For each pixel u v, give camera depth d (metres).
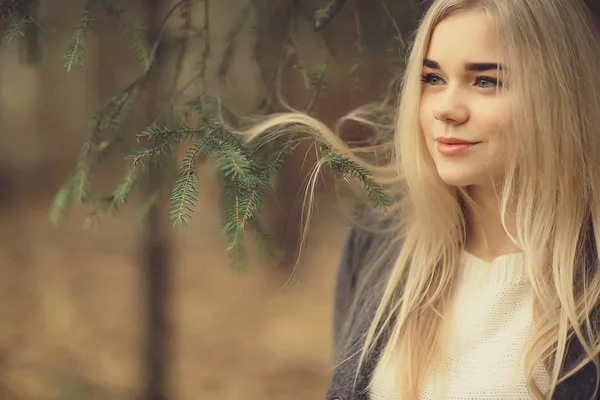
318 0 2.00
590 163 1.37
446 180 1.39
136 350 4.66
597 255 1.38
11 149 9.38
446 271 1.52
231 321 5.16
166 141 1.54
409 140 1.48
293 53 1.97
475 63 1.32
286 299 5.58
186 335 4.89
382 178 1.66
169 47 2.05
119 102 1.90
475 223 1.52
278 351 4.66
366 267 1.75
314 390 4.15
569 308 1.32
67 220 7.79
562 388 1.31
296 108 2.03
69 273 6.26
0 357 4.52
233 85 2.28
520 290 1.42
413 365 1.46
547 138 1.32
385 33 1.96
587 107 1.37
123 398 3.98
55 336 4.91
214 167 1.88
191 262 6.33
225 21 3.04
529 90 1.31
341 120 1.80
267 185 1.48
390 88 1.83
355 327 1.63
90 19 1.72
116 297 5.69
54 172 9.25
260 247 1.93
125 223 7.62
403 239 1.68
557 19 1.33
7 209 8.37
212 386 4.18
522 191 1.37
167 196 2.00
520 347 1.36
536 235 1.37
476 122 1.34
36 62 1.86
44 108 8.96
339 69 2.03
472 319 1.44
